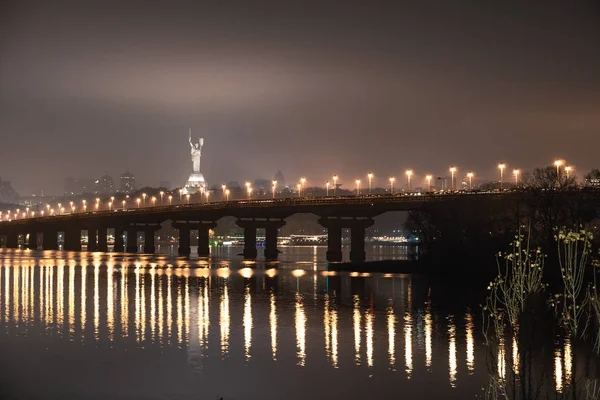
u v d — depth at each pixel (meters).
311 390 63.28
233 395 62.28
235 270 191.12
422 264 177.12
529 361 43.41
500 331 60.06
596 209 149.12
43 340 83.62
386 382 65.25
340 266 197.38
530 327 44.16
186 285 146.38
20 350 78.38
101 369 70.50
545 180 163.12
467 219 171.00
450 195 189.12
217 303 115.81
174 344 81.25
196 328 91.12
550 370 60.66
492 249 155.75
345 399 60.75
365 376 67.38
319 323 94.69
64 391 63.66
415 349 77.75
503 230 167.38
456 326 91.50
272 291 133.75
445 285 139.62
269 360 73.62
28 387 64.69
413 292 128.25
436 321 95.62
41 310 107.06
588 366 61.28
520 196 164.00
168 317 100.06
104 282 153.88
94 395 62.50
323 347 79.38
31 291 134.12
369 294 126.38
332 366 71.12
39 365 72.06
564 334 70.38
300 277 164.62
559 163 160.50
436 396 60.84
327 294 127.38
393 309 107.12
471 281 144.62
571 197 145.00
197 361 73.56
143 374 68.62
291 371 69.38
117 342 82.31
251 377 67.44
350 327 91.44
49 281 156.38
